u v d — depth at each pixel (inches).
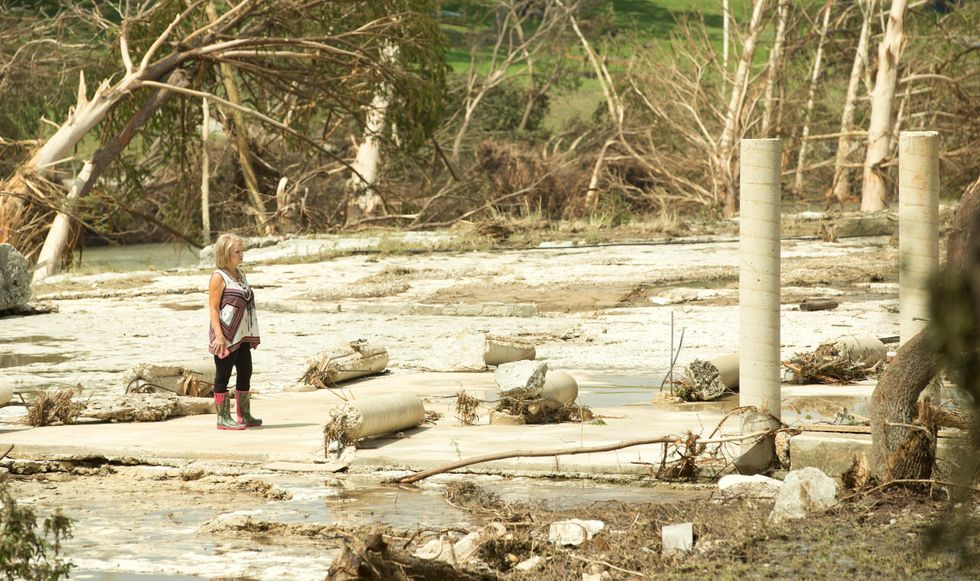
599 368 1513.3
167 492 862.5
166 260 4724.4
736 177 5487.2
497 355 1477.6
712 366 1226.0
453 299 2361.0
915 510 713.0
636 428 1036.5
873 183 4980.3
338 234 4237.2
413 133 4704.7
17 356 1697.8
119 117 4298.7
